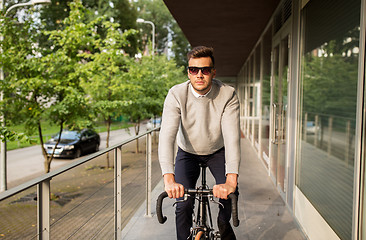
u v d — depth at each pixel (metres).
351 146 2.32
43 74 7.90
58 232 3.60
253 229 3.64
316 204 3.11
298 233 3.54
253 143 9.81
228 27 7.83
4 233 3.01
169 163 2.02
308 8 3.61
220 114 2.28
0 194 1.33
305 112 3.62
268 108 6.64
